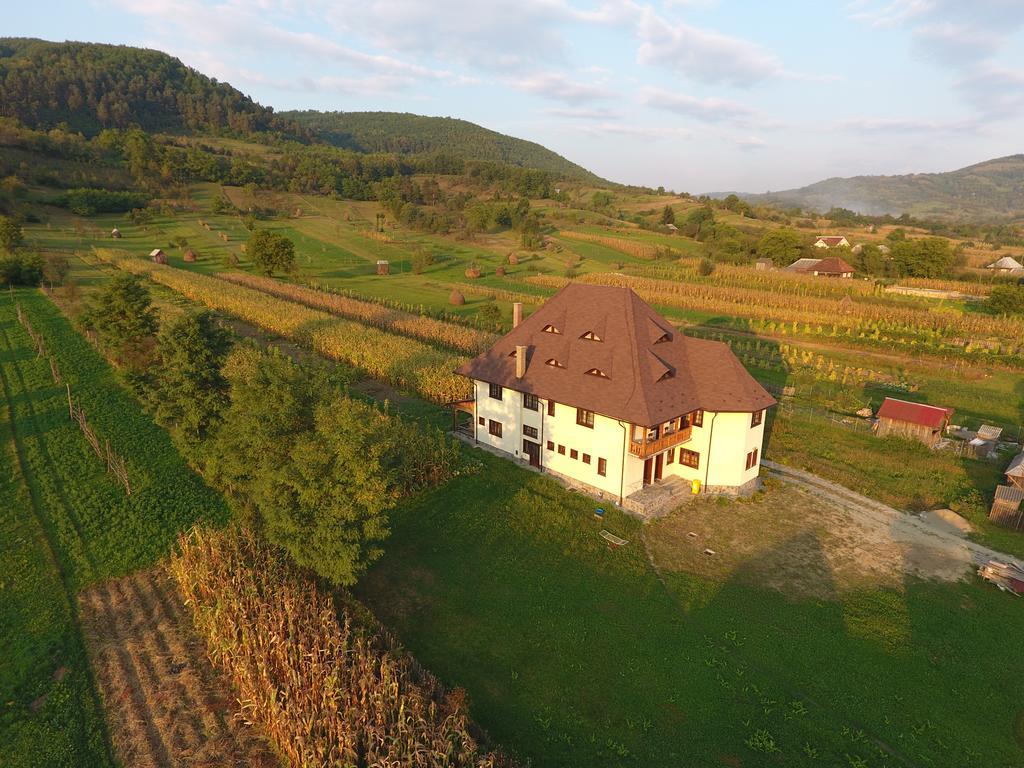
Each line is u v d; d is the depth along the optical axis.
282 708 19.78
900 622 26.67
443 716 20.12
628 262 153.00
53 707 21.25
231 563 26.28
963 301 103.19
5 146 169.62
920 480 40.03
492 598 27.83
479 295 108.44
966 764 19.97
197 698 21.86
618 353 37.88
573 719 21.42
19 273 91.50
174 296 93.81
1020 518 34.28
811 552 32.12
